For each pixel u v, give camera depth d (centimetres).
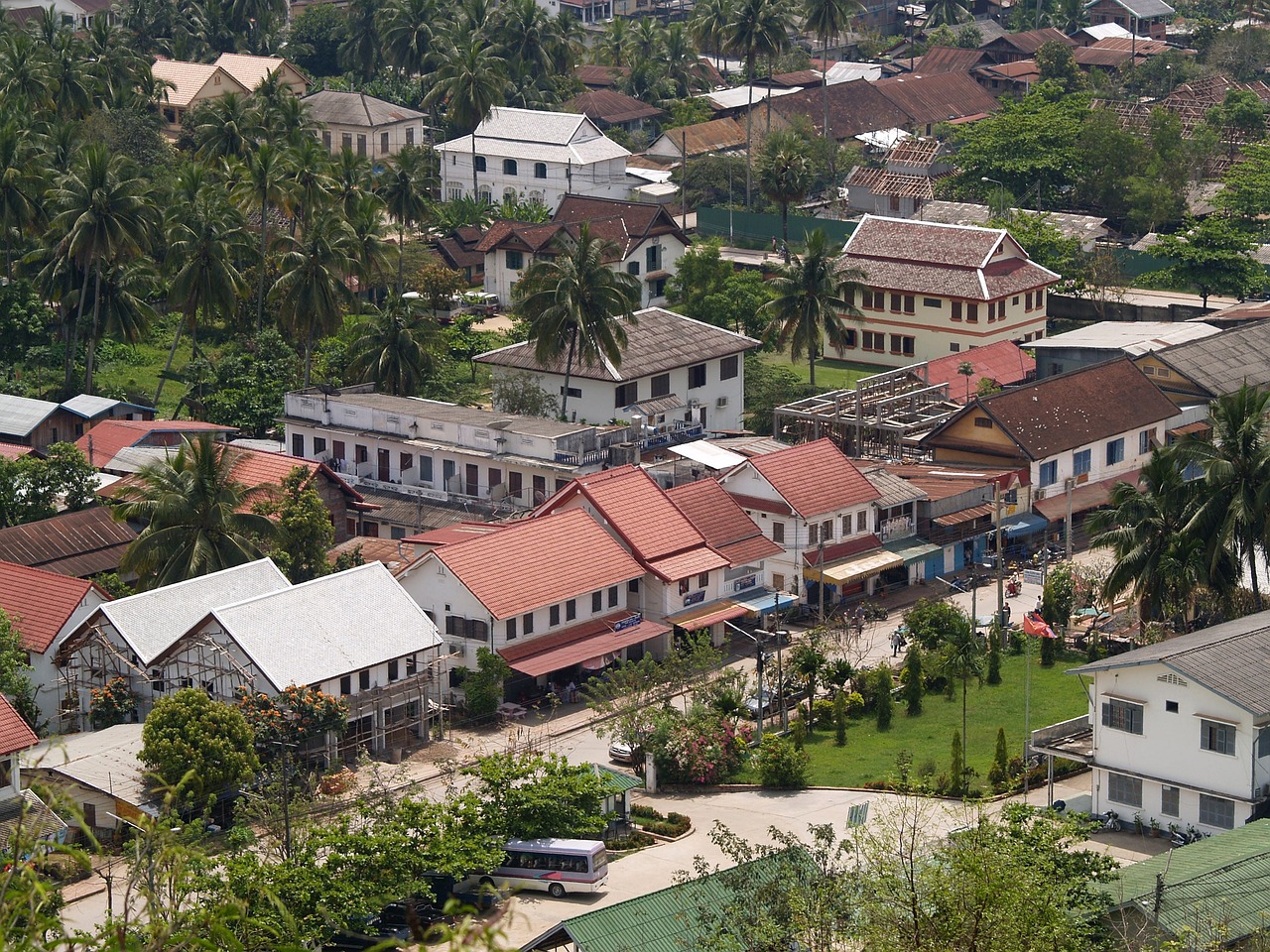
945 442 15700
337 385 17975
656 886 9419
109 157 19212
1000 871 5888
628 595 13200
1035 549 15025
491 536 12712
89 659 11450
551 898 9288
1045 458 15175
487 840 9188
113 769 10212
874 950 5744
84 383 18638
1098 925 7219
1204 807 9519
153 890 3656
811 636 12325
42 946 2970
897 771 10619
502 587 12338
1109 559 14525
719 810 10575
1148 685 9650
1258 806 9325
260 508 13338
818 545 13850
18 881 3034
